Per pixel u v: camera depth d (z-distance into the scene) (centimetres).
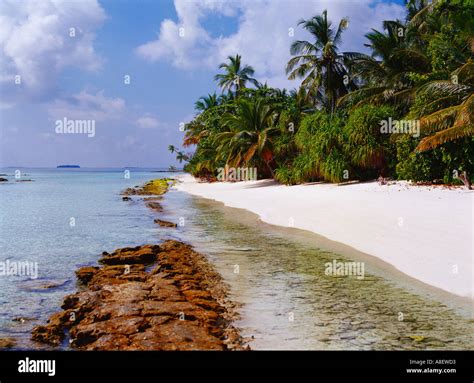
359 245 1208
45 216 2186
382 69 2984
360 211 1644
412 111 2258
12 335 629
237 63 5869
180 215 2183
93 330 600
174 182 6550
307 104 3944
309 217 1742
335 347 567
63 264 1098
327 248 1218
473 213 1346
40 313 729
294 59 3812
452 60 2283
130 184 6456
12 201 3180
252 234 1513
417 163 2217
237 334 607
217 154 4853
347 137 2650
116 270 973
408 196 1831
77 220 2009
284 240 1371
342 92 3834
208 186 4572
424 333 609
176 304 705
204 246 1286
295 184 3234
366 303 739
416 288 823
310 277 915
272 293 805
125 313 659
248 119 3906
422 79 2303
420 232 1202
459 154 2014
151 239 1465
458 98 2073
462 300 743
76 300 748
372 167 2627
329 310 707
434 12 2741
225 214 2202
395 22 3222
